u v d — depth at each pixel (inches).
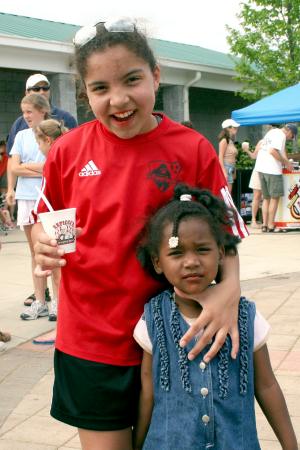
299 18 656.4
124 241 86.3
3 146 531.5
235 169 498.3
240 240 88.4
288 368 167.5
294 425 135.2
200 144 90.8
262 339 84.8
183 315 84.4
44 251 86.8
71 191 91.6
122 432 89.2
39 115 217.2
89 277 88.3
